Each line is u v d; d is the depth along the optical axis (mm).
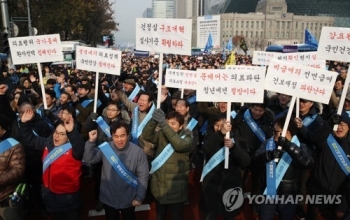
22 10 22766
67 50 22938
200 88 3998
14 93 7262
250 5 92062
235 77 3887
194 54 44844
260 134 4875
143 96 4875
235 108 6773
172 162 3838
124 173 3613
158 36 4410
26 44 5141
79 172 3693
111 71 4938
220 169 3764
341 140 3918
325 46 4406
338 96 6738
